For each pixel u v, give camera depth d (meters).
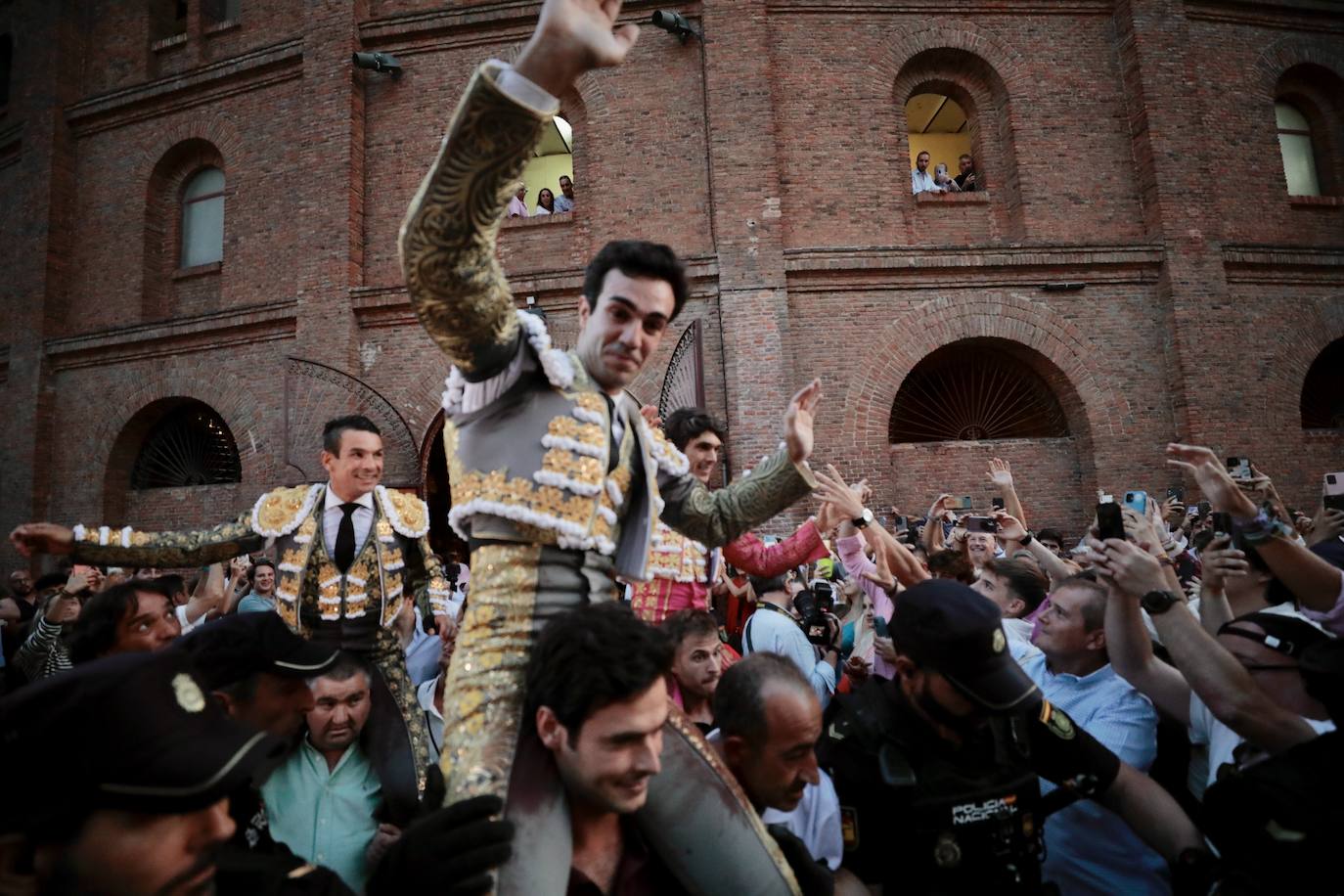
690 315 10.15
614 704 1.34
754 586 4.55
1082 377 10.36
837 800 2.01
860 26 10.85
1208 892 1.77
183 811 1.05
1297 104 11.91
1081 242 10.47
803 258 10.20
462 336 1.42
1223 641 2.25
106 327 11.82
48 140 12.37
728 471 9.66
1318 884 1.55
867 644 3.77
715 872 1.47
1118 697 2.72
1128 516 2.73
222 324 11.14
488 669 1.46
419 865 1.21
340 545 2.86
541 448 1.53
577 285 10.30
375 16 11.24
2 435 11.98
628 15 10.73
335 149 10.83
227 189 11.66
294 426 10.40
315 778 2.44
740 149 10.22
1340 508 3.51
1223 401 10.25
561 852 1.39
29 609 6.58
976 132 11.24
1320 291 10.95
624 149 10.55
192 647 1.98
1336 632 2.14
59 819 0.99
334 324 10.52
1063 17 11.16
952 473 10.33
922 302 10.41
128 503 11.74
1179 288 10.41
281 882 1.41
